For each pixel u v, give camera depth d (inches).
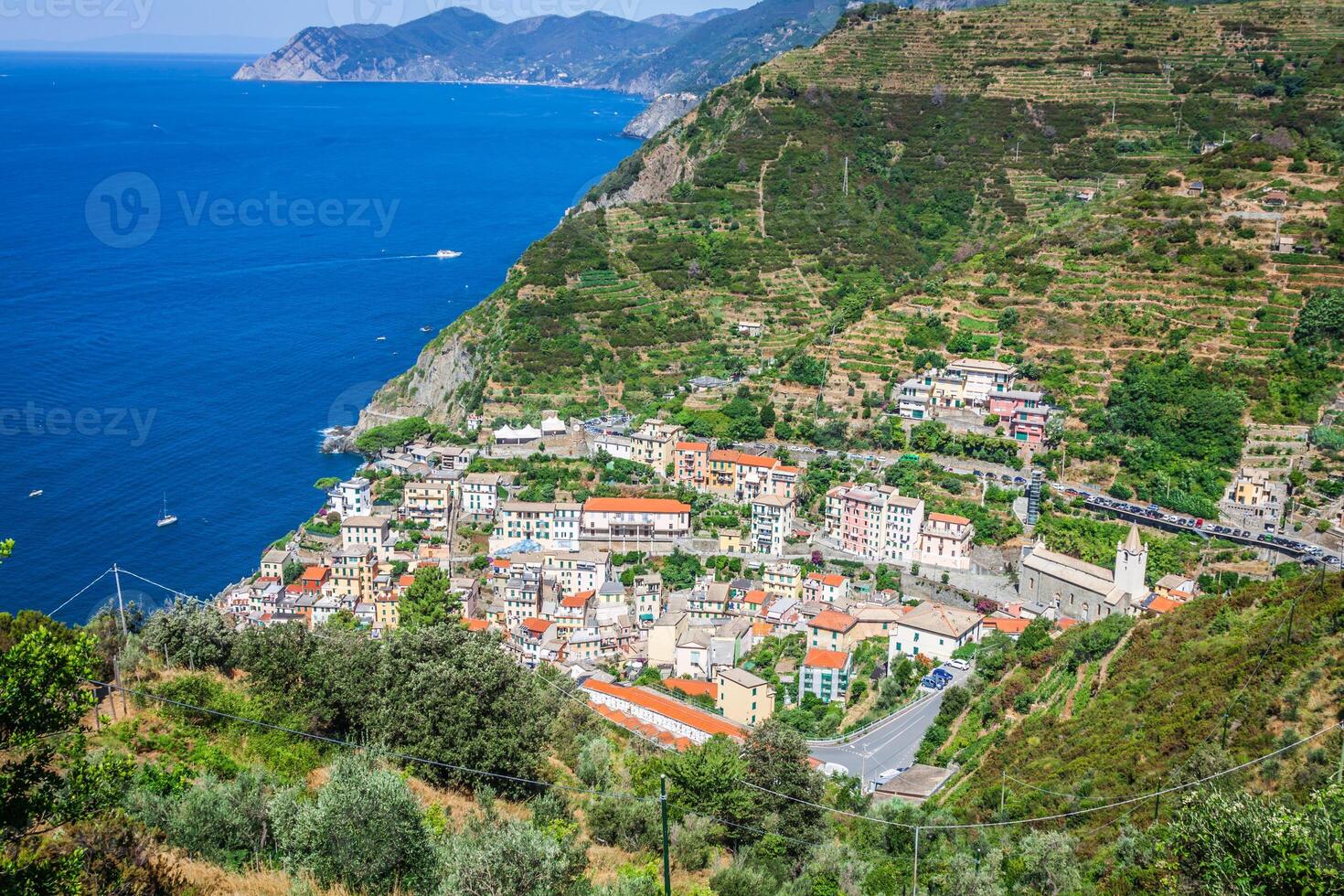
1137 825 3838.6
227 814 2637.8
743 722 6013.8
